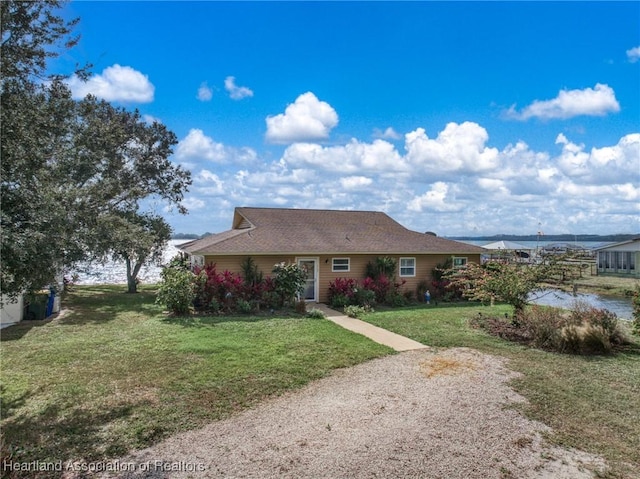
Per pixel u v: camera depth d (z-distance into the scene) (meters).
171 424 5.52
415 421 5.58
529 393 6.73
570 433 5.36
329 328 11.97
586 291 26.94
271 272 17.52
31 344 10.01
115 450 4.84
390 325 12.55
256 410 5.99
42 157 5.29
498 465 4.55
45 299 13.78
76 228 5.95
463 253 20.23
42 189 5.17
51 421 5.61
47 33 5.41
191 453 4.76
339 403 6.24
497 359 8.77
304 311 15.10
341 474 4.32
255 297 15.66
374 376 7.55
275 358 8.62
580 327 9.72
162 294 14.55
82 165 6.67
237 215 22.80
